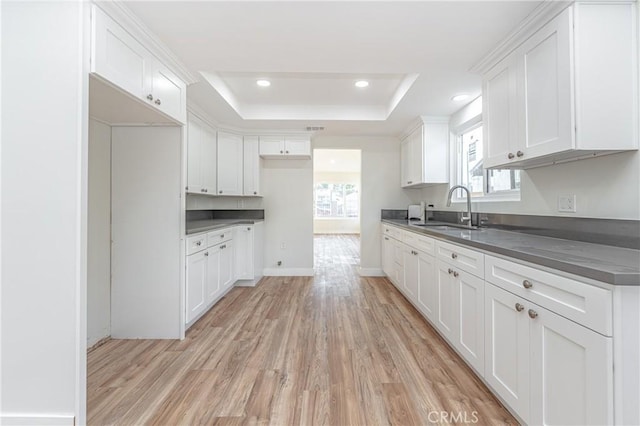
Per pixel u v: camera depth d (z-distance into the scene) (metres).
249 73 2.84
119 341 2.34
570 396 1.10
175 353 2.15
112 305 2.39
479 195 3.10
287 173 4.60
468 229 2.69
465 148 3.45
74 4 1.41
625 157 1.47
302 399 1.63
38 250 1.40
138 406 1.58
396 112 3.43
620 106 1.42
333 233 11.27
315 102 3.65
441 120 3.60
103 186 2.32
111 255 2.39
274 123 3.90
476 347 1.75
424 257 2.65
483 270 1.67
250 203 4.58
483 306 1.67
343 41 1.95
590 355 1.02
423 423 1.45
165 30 1.84
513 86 1.86
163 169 2.38
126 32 1.69
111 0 1.52
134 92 1.77
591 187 1.66
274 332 2.52
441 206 3.85
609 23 1.42
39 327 1.40
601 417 0.98
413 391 1.70
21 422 1.40
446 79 2.53
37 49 1.40
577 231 1.74
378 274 4.58
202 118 3.46
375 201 4.62
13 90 1.40
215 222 3.65
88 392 1.70
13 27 1.40
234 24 1.78
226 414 1.52
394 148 4.62
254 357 2.09
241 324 2.70
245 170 4.24
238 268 3.92
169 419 1.48
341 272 4.82
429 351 2.17
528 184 2.18
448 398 1.63
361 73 2.60
